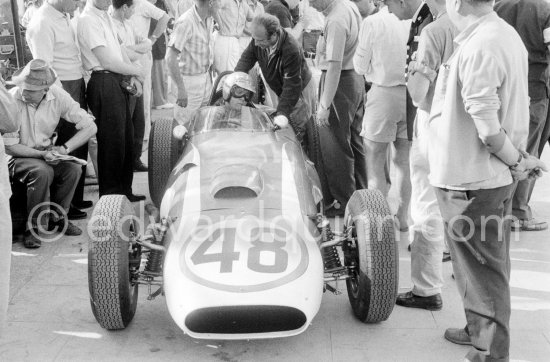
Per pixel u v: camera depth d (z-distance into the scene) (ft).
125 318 13.38
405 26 17.42
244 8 27.40
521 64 10.75
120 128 20.57
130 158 21.59
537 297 15.10
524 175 11.03
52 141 19.25
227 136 15.98
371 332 13.60
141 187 23.44
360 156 21.15
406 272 16.51
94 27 19.93
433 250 14.15
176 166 15.84
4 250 11.12
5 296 11.24
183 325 11.53
